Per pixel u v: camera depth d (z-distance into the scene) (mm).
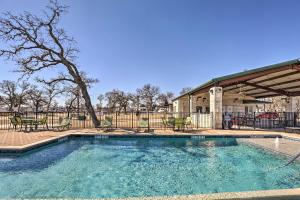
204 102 21859
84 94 16625
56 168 6656
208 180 5676
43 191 4906
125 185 5344
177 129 13859
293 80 15648
